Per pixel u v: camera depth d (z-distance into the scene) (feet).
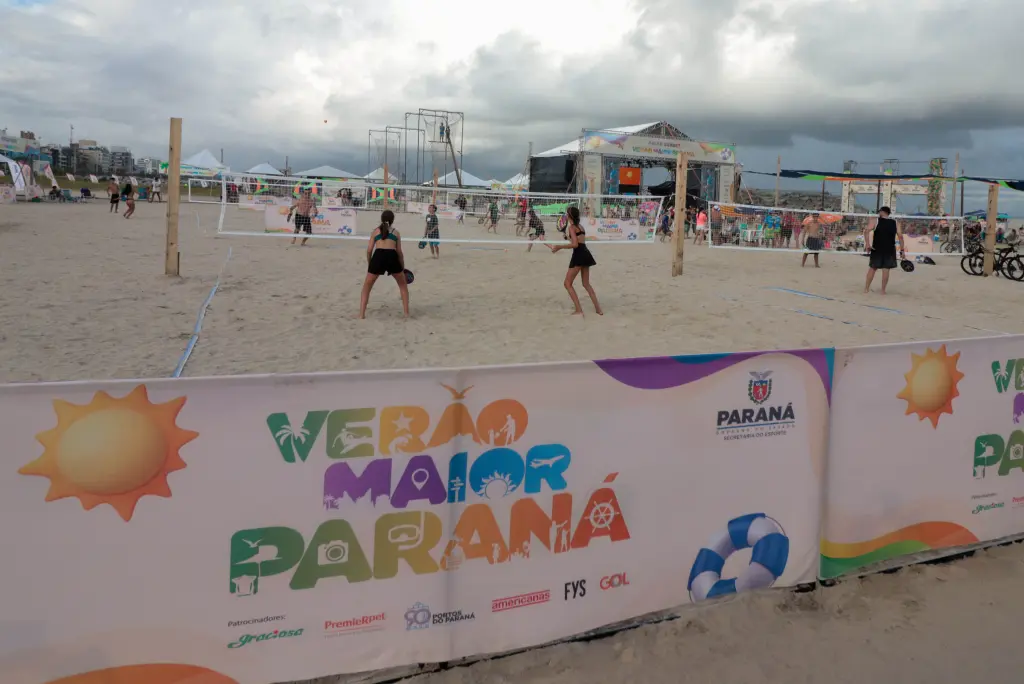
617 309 33.78
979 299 41.50
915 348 11.76
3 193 95.61
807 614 10.52
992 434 12.91
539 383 9.10
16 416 7.06
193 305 30.48
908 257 61.57
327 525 8.33
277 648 8.30
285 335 25.80
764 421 10.64
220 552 7.95
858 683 8.87
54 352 22.09
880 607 10.73
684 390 9.99
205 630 8.00
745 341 27.37
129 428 7.43
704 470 10.29
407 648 8.87
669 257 62.85
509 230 100.07
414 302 33.99
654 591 10.18
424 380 8.50
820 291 42.57
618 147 124.98
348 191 96.37
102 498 7.43
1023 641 9.85
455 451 8.78
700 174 133.18
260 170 152.25
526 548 9.30
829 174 91.71
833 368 11.05
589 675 8.93
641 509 9.94
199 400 7.63
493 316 31.14
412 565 8.76
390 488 8.54
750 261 61.26
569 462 9.41
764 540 10.87
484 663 9.12
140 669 7.80
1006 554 12.65
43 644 7.43
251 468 7.94
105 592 7.57
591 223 47.57
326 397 8.11
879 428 11.70
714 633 9.87
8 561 7.20
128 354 22.26
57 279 34.91
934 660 9.38
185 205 125.29
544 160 139.95
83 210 94.73
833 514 11.47
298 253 52.26
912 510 12.24
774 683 8.84
